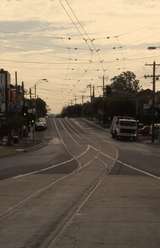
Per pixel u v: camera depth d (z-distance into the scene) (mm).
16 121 84875
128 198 20984
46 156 57094
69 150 69438
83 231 13531
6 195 21984
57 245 11773
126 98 164500
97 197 21312
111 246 11695
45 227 14109
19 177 32094
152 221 15188
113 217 15930
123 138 102125
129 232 13430
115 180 29922
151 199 20703
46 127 147375
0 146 77938
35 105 143750
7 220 15266
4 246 11641
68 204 19031
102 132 135000
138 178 31516
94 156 56938
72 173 35406
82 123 181250
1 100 103562
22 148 73312
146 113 145125
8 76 113125
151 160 51062
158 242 12172
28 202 19578
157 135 106938
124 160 50688
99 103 190625
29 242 12102
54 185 26672
